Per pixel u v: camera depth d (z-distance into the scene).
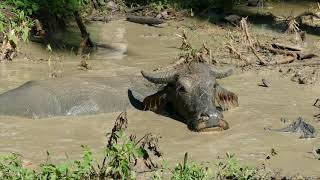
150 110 28.62
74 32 43.59
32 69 34.34
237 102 28.72
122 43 41.97
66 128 25.86
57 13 42.72
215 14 51.88
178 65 33.00
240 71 34.94
